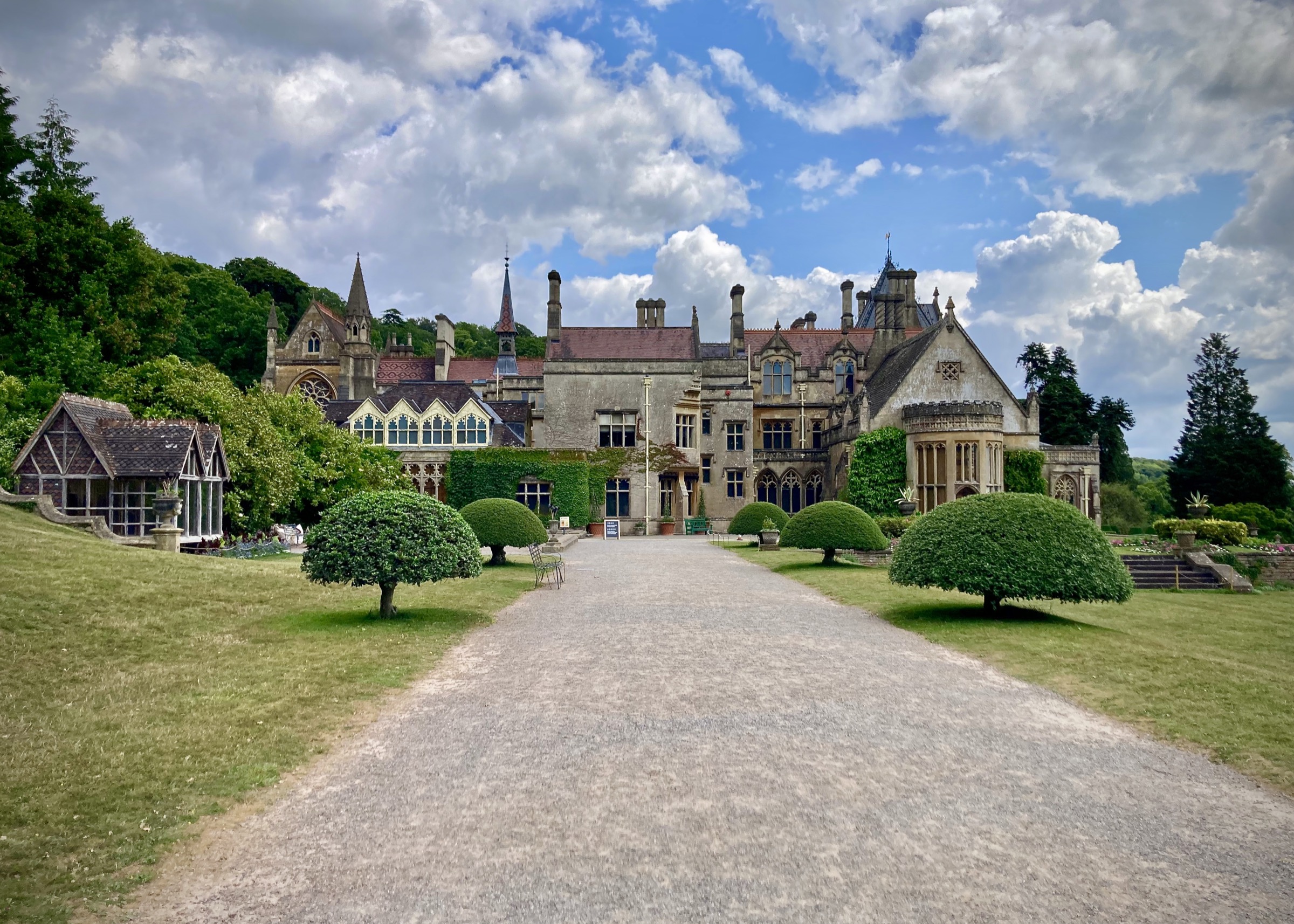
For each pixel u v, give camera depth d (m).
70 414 24.64
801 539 25.84
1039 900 5.45
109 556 17.14
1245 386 64.19
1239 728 9.21
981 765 8.05
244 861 6.01
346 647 12.91
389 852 6.14
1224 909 5.38
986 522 16.20
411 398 48.91
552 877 5.73
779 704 10.10
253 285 87.12
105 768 7.71
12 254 37.41
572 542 37.47
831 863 5.95
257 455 30.50
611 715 9.59
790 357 59.56
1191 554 29.66
